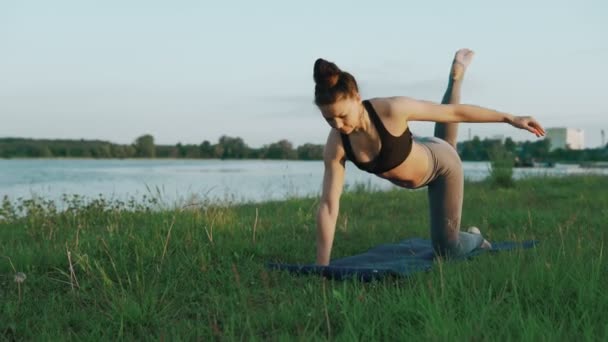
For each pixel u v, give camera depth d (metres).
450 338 2.81
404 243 6.46
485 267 4.25
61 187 20.03
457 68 5.49
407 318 3.34
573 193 13.23
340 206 10.93
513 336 2.95
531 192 13.80
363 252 6.32
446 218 5.22
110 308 3.91
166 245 5.27
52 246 6.01
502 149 16.81
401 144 4.49
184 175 31.41
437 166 5.04
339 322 3.46
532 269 3.96
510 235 6.91
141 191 18.39
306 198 12.57
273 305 3.94
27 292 4.46
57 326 3.58
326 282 4.56
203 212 8.06
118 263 5.12
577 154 79.12
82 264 4.92
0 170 36.78
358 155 4.52
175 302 4.12
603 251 4.93
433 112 4.48
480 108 4.55
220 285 4.61
